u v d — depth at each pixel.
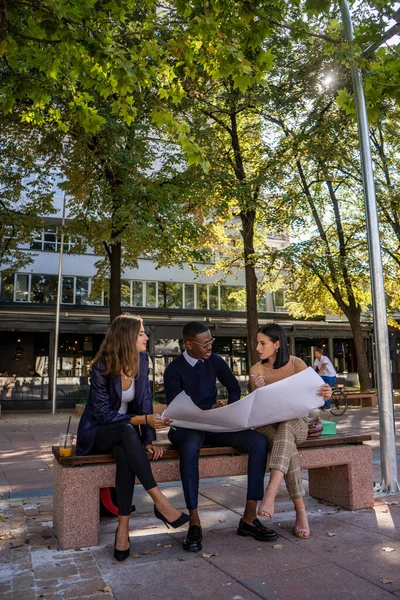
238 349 29.97
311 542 3.81
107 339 4.01
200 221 18.50
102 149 14.77
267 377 4.38
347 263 19.73
